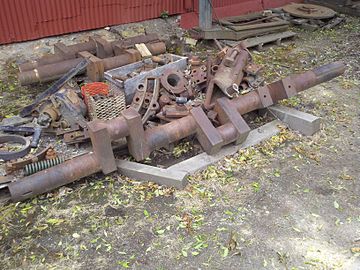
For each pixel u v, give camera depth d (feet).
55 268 8.63
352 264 8.80
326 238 9.48
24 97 15.55
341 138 13.34
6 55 18.48
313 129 13.26
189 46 20.35
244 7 25.18
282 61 19.51
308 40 22.40
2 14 18.06
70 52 16.37
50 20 19.36
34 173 10.66
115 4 20.79
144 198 10.58
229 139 11.87
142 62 15.12
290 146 12.84
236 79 13.71
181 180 10.73
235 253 9.02
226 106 12.21
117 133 10.51
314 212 10.25
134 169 11.13
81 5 19.85
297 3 27.73
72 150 12.19
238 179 11.36
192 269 8.63
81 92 13.47
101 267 8.66
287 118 13.65
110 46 16.96
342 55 20.33
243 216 10.08
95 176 11.30
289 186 11.14
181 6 22.81
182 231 9.59
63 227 9.68
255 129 13.44
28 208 10.18
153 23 22.20
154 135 11.21
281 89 13.25
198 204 10.44
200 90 14.35
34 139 12.28
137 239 9.37
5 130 12.66
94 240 9.32
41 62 15.87
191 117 11.77
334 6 27.17
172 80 14.02
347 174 11.64
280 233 9.59
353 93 16.35
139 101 12.89
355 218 10.07
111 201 10.46
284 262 8.83
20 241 9.29
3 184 10.41
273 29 21.62
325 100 15.71
